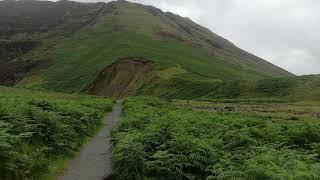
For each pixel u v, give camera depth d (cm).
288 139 1820
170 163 1420
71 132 2030
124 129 2389
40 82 18838
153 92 13788
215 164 1357
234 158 1438
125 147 1523
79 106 3419
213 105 7844
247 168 1198
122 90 15362
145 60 16750
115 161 1570
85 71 18812
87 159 1805
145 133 1775
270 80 12225
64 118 2291
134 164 1436
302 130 1878
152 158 1528
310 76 12094
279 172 1162
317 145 1688
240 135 1736
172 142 1559
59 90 17300
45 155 1633
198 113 4134
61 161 1683
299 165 1216
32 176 1366
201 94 12506
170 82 14138
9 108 1967
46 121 1867
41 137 1747
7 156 1308
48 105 2756
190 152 1496
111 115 4212
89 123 2714
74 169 1619
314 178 1144
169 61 17425
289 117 5072
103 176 1532
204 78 15112
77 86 17238
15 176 1288
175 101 8812
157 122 2411
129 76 15975
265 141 1831
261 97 11188
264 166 1178
